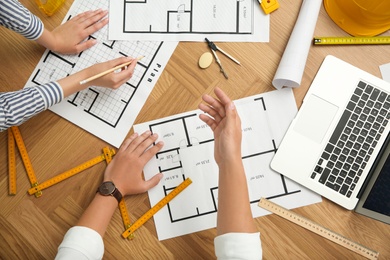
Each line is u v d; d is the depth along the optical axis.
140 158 0.77
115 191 0.75
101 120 0.79
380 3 0.73
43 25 0.76
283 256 0.77
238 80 0.79
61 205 0.78
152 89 0.80
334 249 0.77
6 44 0.80
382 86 0.77
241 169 0.70
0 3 0.69
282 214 0.77
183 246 0.77
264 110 0.79
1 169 0.79
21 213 0.78
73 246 0.70
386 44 0.78
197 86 0.80
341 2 0.78
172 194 0.78
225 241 0.65
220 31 0.80
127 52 0.80
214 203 0.78
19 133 0.79
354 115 0.77
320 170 0.77
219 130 0.73
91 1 0.81
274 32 0.80
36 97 0.73
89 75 0.76
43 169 0.79
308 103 0.78
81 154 0.79
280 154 0.77
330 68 0.78
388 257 0.76
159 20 0.80
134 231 0.77
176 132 0.79
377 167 0.73
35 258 0.77
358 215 0.77
